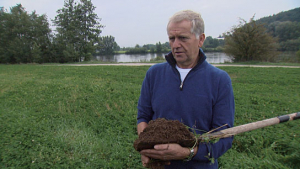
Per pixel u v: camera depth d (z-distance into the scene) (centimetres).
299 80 1270
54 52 3684
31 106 721
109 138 471
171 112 179
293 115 191
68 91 931
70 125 552
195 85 173
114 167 366
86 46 3816
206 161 171
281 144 437
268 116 618
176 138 149
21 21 3684
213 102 172
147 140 150
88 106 715
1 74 1742
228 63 2695
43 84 1110
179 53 170
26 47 3678
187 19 164
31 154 404
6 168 364
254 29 2695
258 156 407
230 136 165
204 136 158
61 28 3747
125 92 915
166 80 185
